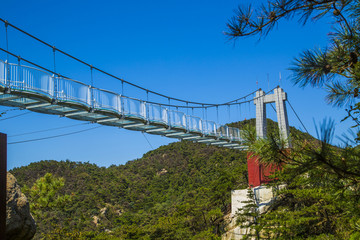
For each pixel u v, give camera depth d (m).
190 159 108.19
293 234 22.56
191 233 42.97
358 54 4.28
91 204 87.31
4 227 5.34
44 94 12.98
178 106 28.41
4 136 5.51
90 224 75.50
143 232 47.09
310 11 3.96
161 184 101.25
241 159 82.38
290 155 3.84
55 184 18.67
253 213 26.34
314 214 22.70
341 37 4.36
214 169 88.81
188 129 22.80
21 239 6.32
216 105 33.09
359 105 3.44
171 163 112.81
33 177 103.62
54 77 13.55
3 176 5.41
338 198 3.79
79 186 102.31
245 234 26.77
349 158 3.14
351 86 4.47
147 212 82.88
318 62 4.33
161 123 19.97
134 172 116.38
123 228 49.53
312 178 3.76
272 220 23.80
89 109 15.29
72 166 116.19
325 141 2.79
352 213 3.95
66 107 15.44
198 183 85.81
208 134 24.88
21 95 12.17
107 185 104.81
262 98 32.91
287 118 32.06
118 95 17.17
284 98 32.12
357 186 3.72
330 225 19.50
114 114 16.69
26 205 6.45
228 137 27.25
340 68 4.34
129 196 98.81
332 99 4.51
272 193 26.70
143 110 18.78
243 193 29.89
